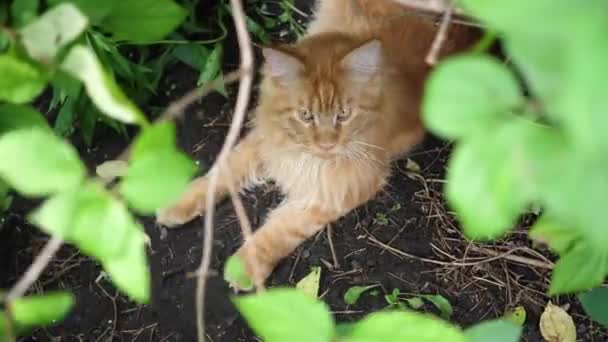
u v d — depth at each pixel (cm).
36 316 124
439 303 316
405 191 342
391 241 332
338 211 327
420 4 152
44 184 112
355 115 305
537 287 323
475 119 92
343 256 329
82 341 311
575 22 77
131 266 117
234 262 244
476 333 149
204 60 337
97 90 124
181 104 142
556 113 82
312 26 356
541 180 90
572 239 158
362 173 321
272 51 292
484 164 92
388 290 322
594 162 82
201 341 153
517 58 85
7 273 320
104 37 267
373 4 333
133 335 313
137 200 113
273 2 372
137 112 124
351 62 295
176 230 331
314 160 316
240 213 165
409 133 332
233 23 362
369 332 118
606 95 73
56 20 129
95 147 340
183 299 319
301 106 301
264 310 117
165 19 163
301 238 326
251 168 338
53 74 144
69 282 320
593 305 243
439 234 334
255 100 355
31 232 326
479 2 83
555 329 309
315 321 117
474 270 326
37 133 113
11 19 160
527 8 80
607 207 83
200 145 346
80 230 113
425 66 324
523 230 329
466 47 321
